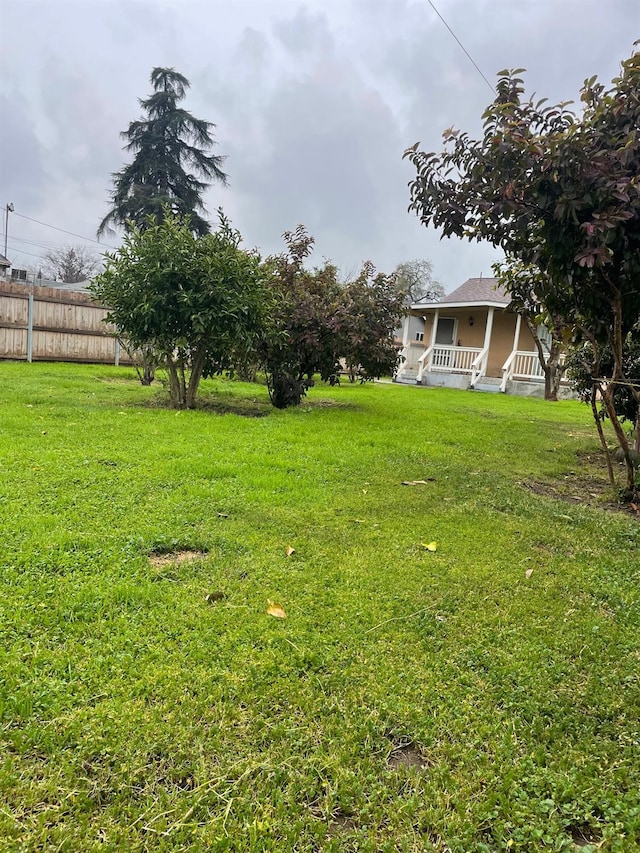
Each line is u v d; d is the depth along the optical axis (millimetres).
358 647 1891
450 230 3812
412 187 3854
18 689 1530
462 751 1454
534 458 5645
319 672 1735
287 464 4414
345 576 2436
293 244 9203
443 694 1670
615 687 1754
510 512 3590
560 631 2086
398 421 7383
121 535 2668
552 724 1573
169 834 1155
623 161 2922
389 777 1352
